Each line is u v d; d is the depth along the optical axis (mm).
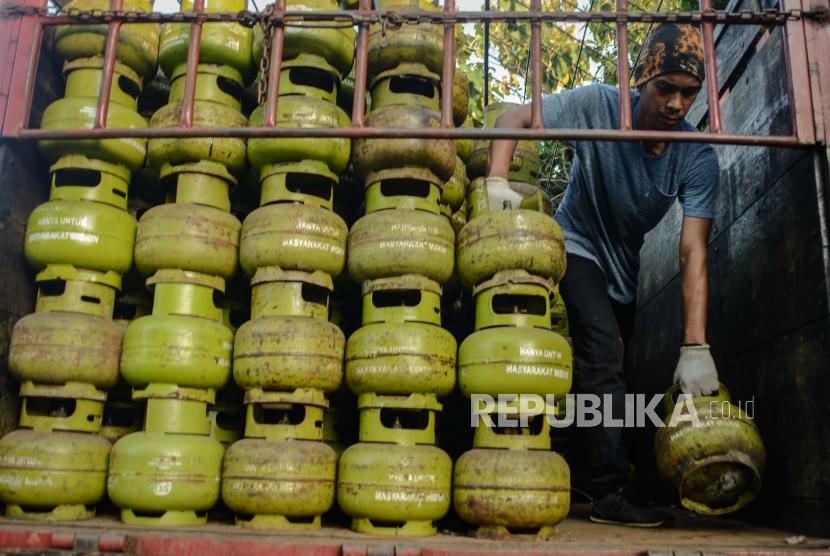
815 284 2289
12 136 2322
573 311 2793
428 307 2367
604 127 2842
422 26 2635
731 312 3043
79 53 2543
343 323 2740
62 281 2461
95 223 2377
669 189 2805
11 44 2395
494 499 2078
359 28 2219
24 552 1790
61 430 2258
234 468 2146
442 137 2123
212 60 2596
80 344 2268
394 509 2078
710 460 2379
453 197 2943
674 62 2541
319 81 2676
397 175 2486
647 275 4391
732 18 2219
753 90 2854
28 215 2480
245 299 2691
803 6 2273
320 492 2141
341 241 2455
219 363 2324
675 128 2680
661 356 4043
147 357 2254
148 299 2646
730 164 3100
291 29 2525
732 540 2133
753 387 2789
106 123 2299
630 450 3633
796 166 2428
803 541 2045
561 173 5906
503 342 2209
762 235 2727
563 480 2152
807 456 2322
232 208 2789
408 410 2361
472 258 2381
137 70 2639
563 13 2176
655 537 2213
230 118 2555
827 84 2236
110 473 2178
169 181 2564
